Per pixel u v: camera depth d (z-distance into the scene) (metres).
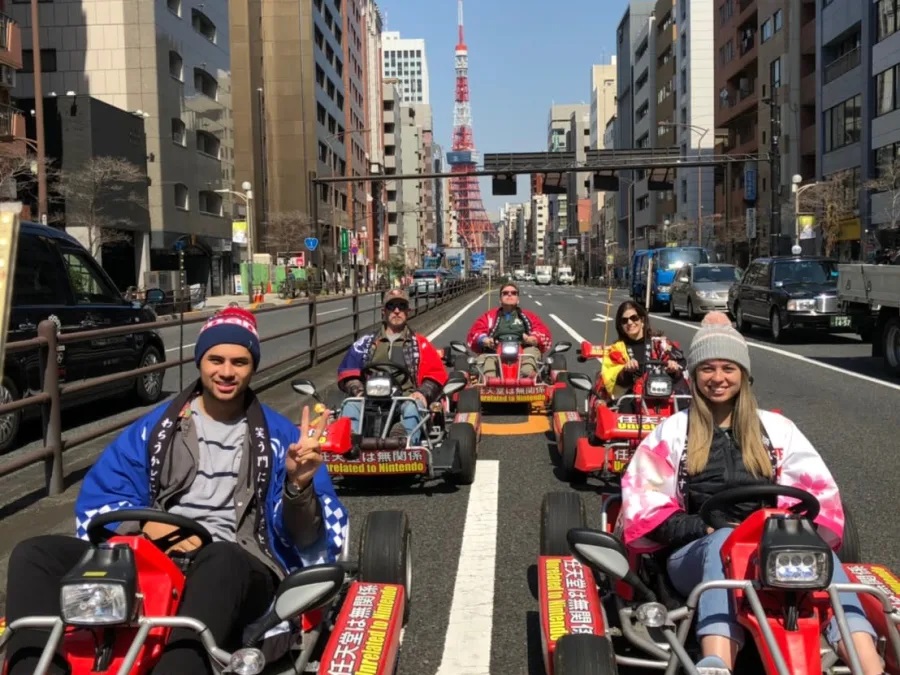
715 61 78.25
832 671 2.89
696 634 3.03
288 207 79.81
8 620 2.87
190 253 54.31
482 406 12.03
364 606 3.57
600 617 3.42
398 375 7.98
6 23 36.62
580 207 162.25
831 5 49.62
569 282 116.50
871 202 44.31
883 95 43.22
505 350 11.63
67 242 10.88
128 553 2.70
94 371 10.76
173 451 3.48
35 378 9.51
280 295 54.88
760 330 24.94
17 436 10.02
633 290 43.28
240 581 3.04
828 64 51.16
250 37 78.69
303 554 3.46
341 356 17.09
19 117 36.88
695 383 3.69
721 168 74.12
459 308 38.62
